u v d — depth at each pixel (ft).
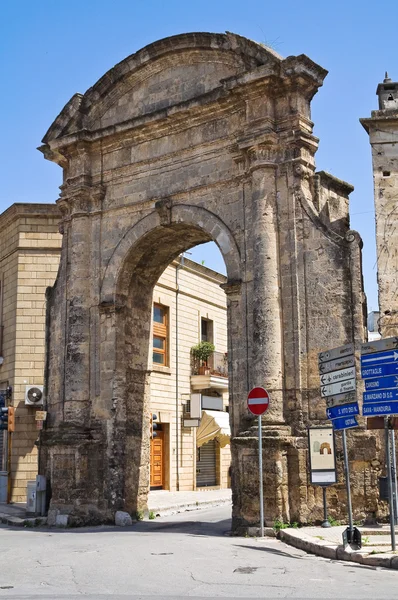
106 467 72.90
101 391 74.84
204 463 128.57
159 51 74.95
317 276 63.31
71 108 81.10
